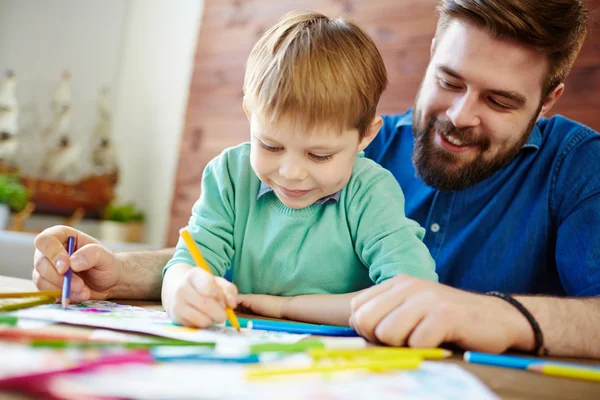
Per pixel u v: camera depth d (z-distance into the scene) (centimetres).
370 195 85
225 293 60
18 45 323
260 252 88
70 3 335
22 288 79
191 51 317
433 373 43
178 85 321
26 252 135
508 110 95
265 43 76
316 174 72
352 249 86
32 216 284
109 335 50
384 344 59
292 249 86
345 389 37
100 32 337
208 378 37
